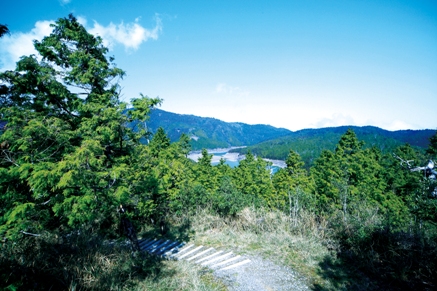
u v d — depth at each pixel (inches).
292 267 300.8
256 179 1196.5
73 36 304.0
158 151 884.6
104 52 343.9
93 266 268.5
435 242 263.0
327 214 430.9
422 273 244.8
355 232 325.4
